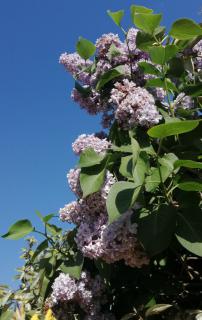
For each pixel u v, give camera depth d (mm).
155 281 502
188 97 526
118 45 565
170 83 506
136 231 437
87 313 506
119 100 469
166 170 432
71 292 491
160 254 505
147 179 433
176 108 519
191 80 572
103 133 574
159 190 457
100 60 572
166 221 428
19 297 742
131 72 546
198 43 574
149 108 450
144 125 455
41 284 544
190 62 564
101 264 479
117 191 413
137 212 447
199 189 431
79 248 468
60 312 509
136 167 418
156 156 439
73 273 488
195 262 516
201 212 434
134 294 511
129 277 509
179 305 503
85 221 481
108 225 442
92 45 575
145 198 464
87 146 475
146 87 522
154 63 496
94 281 508
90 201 466
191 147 481
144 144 448
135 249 445
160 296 511
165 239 423
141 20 509
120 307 514
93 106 596
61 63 619
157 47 482
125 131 484
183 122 400
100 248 445
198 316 444
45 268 546
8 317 639
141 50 538
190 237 421
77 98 597
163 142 482
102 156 460
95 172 453
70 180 475
